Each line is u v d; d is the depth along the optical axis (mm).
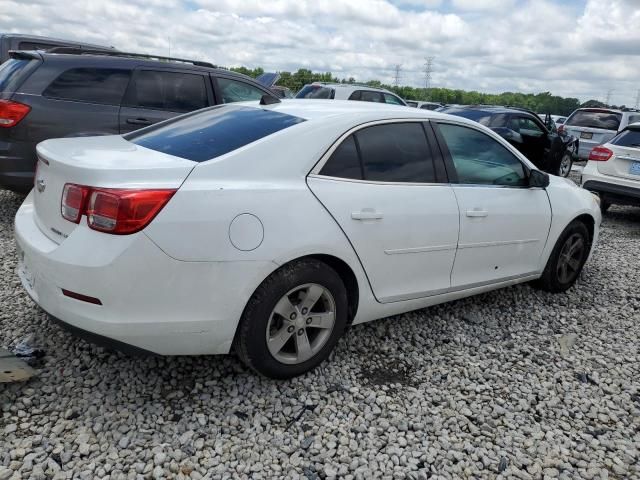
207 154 2816
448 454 2617
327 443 2615
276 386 3014
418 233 3383
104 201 2406
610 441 2834
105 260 2381
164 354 2641
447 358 3555
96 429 2543
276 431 2668
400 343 3688
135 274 2412
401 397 3057
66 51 6137
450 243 3621
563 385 3350
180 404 2799
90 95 5648
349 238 3016
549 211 4438
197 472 2355
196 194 2539
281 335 2902
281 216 2742
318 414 2828
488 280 4082
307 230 2818
